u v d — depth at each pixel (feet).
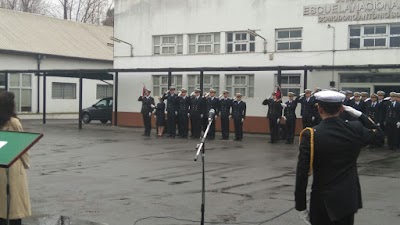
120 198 28.68
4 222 18.63
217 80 83.35
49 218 24.07
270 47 78.64
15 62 119.03
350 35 72.74
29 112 121.80
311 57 75.05
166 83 88.89
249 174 37.47
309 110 62.18
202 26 85.15
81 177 35.88
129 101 91.76
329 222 13.83
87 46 139.74
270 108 64.39
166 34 88.79
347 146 13.74
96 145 58.85
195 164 42.86
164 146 58.29
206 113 69.15
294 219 23.85
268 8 78.64
